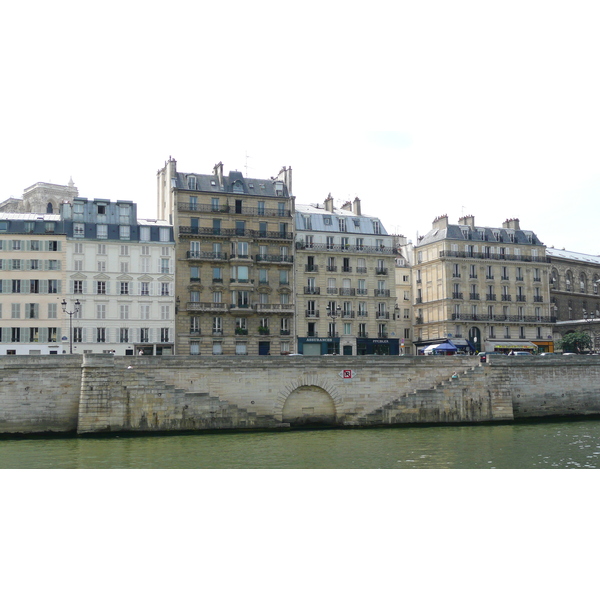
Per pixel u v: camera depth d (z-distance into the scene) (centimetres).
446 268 10344
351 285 9644
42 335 8131
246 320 8988
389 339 9681
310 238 9575
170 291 8669
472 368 6662
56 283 8238
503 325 10562
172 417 5775
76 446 5138
